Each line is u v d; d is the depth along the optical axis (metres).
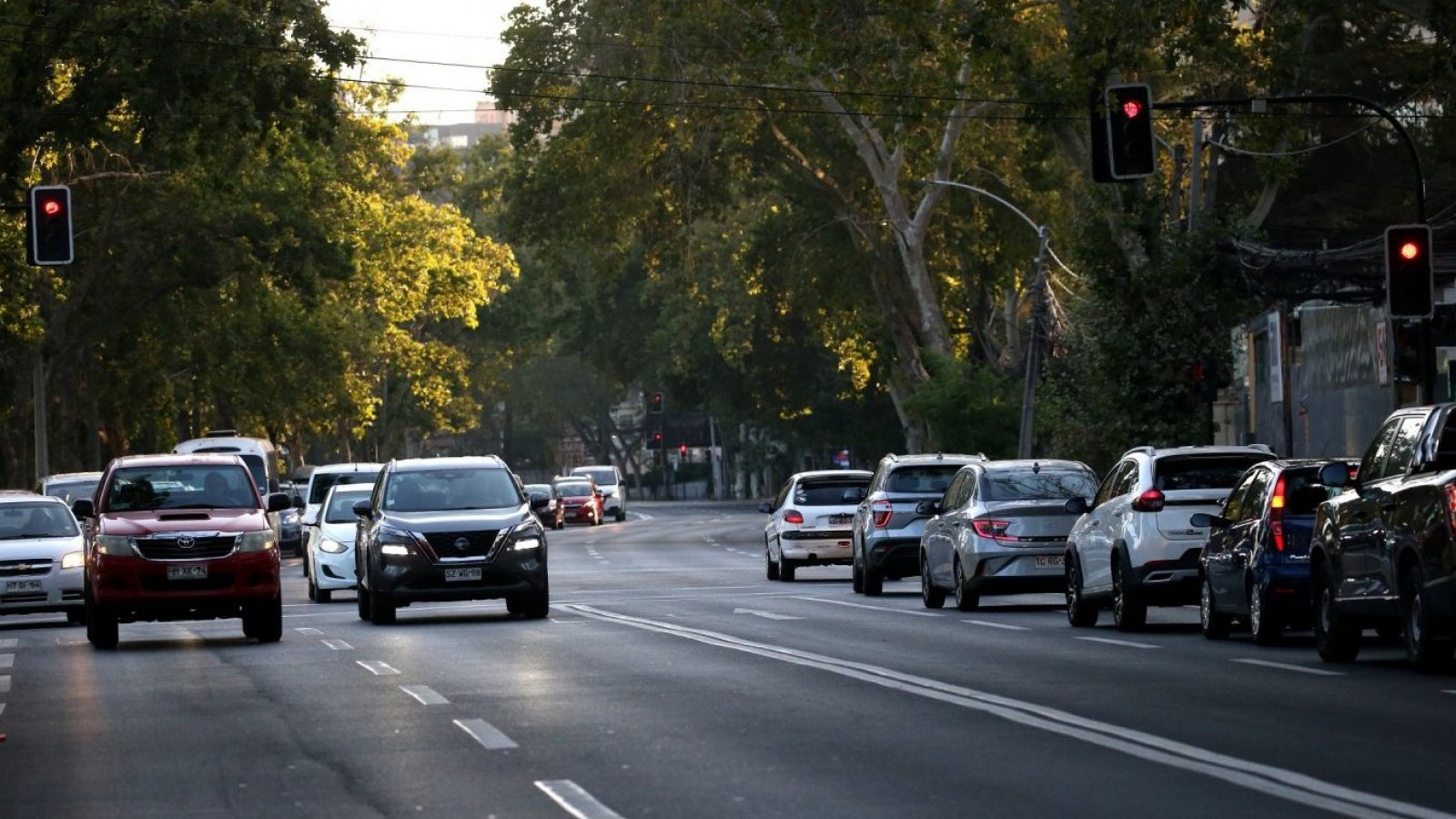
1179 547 57.66
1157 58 107.06
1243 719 34.88
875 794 26.95
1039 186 164.00
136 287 154.38
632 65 153.75
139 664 54.56
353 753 32.62
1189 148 134.75
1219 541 54.84
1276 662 46.91
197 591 61.78
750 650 52.56
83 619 81.50
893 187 152.88
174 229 147.25
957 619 66.44
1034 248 173.12
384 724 36.75
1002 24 104.19
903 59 105.50
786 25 103.94
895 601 80.69
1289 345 116.62
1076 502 63.84
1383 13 125.62
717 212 168.50
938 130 154.12
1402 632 45.88
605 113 155.50
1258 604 51.66
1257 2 112.31
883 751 31.34
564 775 29.27
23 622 83.25
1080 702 37.94
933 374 149.88
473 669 48.41
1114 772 28.53
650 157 160.62
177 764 32.16
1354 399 104.69
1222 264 107.12
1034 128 146.38
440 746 33.16
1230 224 107.50
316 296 154.25
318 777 30.03
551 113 160.88
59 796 28.97
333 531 89.81
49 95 109.12
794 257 183.00
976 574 69.06
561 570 119.75
